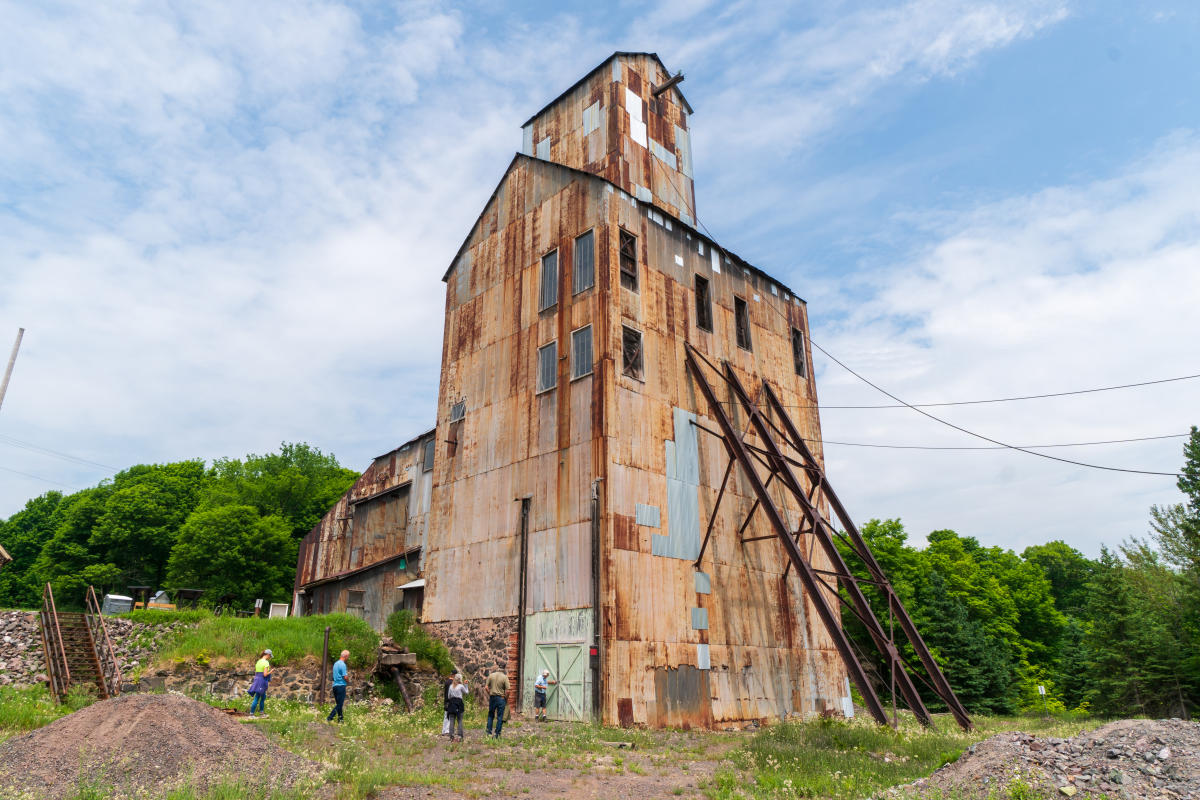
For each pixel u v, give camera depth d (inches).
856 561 1664.6
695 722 807.1
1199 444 1268.5
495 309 1068.5
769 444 979.9
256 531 2127.2
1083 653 1705.2
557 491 868.0
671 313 975.6
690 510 901.8
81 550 2288.4
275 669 797.9
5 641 772.6
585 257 935.7
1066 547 2945.4
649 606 807.7
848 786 450.9
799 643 1000.9
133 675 737.0
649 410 890.7
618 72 1125.1
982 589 1999.3
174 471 2758.4
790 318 1243.2
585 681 761.6
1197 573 1244.5
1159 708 1274.6
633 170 1093.8
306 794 387.5
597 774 505.4
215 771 395.9
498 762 529.7
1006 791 379.6
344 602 1266.0
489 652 887.1
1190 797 348.5
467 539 982.4
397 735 634.2
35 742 397.4
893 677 850.8
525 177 1080.2
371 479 1465.3
